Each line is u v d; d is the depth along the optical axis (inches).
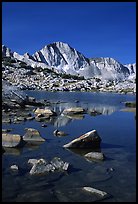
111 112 1641.2
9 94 1647.4
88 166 577.6
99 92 5191.9
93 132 741.9
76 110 1489.9
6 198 420.8
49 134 880.3
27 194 435.8
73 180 497.0
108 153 685.3
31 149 690.2
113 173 540.4
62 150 694.5
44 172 526.0
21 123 1061.1
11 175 507.5
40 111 1365.7
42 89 5359.3
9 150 673.0
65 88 5541.3
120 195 445.4
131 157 653.9
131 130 1015.0
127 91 5231.3
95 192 446.9
